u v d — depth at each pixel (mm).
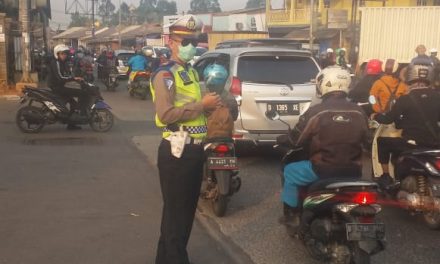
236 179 6539
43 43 40281
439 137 6062
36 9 32406
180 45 4105
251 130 8492
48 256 4941
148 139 11180
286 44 18016
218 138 6211
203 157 4238
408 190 5977
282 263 4945
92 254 5012
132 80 20453
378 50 19656
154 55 27406
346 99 4684
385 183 6348
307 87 8617
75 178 7801
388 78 8195
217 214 6293
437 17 18891
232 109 6465
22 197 6781
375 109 8156
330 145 4531
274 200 6984
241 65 8656
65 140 10859
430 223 5914
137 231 5652
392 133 6562
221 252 5180
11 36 21641
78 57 27047
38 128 11648
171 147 4051
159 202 6723
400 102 6105
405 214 6480
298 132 4785
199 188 4301
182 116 3945
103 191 7156
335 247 4348
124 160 9086
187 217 4262
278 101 8500
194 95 4105
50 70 11523
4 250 5059
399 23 19328
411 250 5324
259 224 6059
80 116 11719
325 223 4352
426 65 6133
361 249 4043
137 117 14961
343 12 31172
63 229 5664
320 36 33031
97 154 9531
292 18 38281
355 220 4113
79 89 11555
